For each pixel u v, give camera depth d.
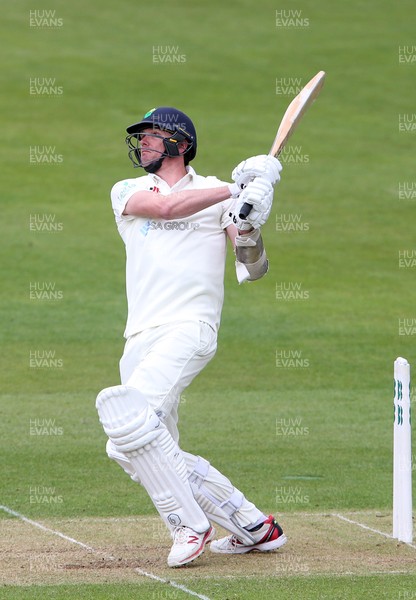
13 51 102.25
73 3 118.44
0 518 24.95
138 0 120.75
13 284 57.09
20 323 50.91
